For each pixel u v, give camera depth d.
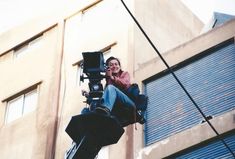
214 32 16.25
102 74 5.07
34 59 22.31
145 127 16.03
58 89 20.11
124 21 19.98
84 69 5.04
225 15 20.41
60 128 18.70
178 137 14.70
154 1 21.70
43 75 21.22
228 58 15.54
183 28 22.88
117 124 4.40
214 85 15.29
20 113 20.75
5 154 19.56
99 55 5.07
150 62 17.34
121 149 15.74
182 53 16.64
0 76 22.88
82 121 4.39
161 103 16.27
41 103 20.17
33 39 23.33
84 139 4.40
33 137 19.20
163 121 15.74
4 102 21.67
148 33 20.08
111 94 4.91
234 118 13.88
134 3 20.45
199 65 16.09
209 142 14.04
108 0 21.33
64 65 20.91
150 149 15.12
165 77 16.72
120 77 5.30
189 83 15.96
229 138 13.73
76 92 19.44
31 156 18.61
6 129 20.42
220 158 13.55
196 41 16.56
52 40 22.33
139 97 5.26
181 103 15.70
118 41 19.39
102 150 16.22
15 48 23.67
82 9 22.14
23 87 21.45
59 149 18.02
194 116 15.05
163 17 21.75
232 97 14.61
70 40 21.64
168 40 21.19
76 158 4.47
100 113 4.60
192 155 14.17
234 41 15.59
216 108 14.69
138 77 17.28
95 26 21.00
